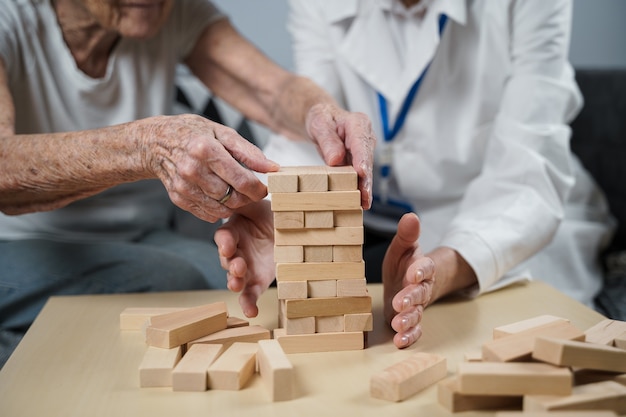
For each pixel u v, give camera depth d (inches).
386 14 67.1
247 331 39.4
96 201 67.4
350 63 66.4
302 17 72.4
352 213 37.5
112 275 57.0
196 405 32.1
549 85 59.6
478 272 48.1
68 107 64.6
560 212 56.1
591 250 85.5
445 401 31.7
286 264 37.8
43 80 62.7
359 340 39.0
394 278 43.3
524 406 30.3
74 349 39.6
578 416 27.9
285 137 69.3
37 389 34.2
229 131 40.0
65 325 43.7
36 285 54.9
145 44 67.5
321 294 38.4
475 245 49.4
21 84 62.2
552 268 81.0
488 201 56.8
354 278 38.3
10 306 54.5
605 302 78.2
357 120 47.9
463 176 67.7
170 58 70.4
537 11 59.9
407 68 64.1
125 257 59.4
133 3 57.4
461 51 64.2
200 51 71.9
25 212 51.6
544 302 48.0
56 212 65.6
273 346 35.2
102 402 32.6
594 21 110.0
